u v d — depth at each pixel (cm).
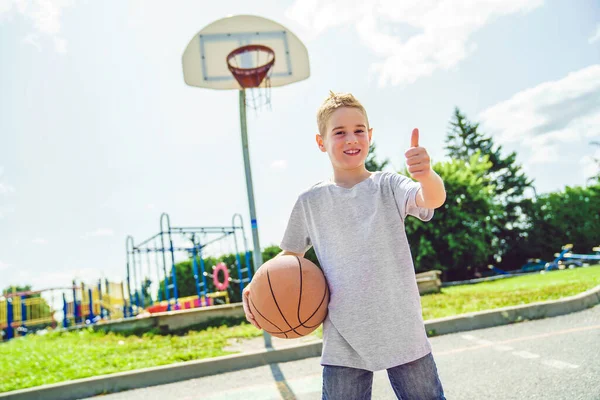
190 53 691
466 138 3806
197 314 819
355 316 171
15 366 546
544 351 396
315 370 424
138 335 754
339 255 183
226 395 366
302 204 205
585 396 278
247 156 570
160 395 390
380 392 333
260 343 576
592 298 608
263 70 690
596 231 2825
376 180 190
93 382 424
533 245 2973
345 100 201
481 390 313
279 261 196
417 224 1966
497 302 668
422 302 809
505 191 3425
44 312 1631
